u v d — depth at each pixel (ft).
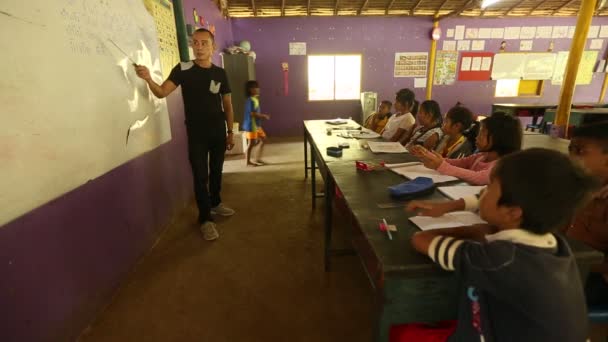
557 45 20.25
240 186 10.98
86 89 4.57
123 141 5.66
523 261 1.82
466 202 3.20
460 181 4.37
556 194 1.78
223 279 5.72
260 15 18.71
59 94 4.00
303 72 20.02
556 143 9.04
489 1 16.31
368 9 18.70
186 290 5.43
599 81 21.17
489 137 4.46
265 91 20.17
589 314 2.96
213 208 8.54
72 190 4.28
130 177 5.97
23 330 3.46
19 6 3.41
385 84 20.57
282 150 16.99
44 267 3.78
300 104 20.61
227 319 4.75
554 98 21.20
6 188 3.25
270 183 11.27
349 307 4.98
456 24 19.66
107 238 5.15
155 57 7.24
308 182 11.34
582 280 2.62
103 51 5.06
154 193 7.11
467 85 20.80
